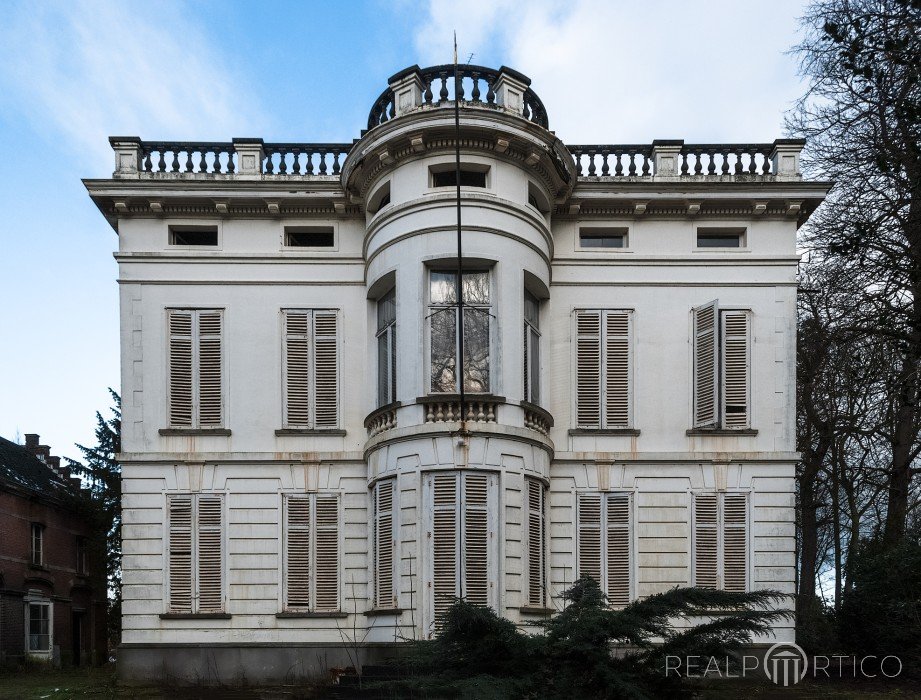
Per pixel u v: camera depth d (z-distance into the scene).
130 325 18.66
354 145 18.17
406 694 11.83
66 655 29.92
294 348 18.81
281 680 17.27
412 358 16.91
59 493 31.36
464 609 10.46
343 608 17.70
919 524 21.73
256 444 18.39
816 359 21.95
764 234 19.30
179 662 17.42
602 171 19.52
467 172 17.89
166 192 18.73
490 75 17.91
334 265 19.09
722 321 18.92
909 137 13.42
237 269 18.98
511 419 16.72
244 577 17.84
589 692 10.43
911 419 21.08
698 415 18.72
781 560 18.12
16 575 27.62
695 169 19.42
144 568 17.81
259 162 19.23
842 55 12.62
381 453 17.16
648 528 18.25
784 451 18.45
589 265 19.17
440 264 17.31
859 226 15.20
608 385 18.83
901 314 16.56
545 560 17.50
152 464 18.20
